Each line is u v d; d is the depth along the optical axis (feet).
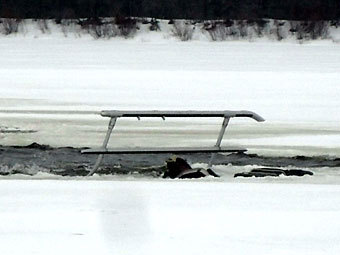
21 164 102.78
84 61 301.84
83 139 125.80
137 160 105.70
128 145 120.57
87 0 500.74
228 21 463.01
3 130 134.10
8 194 74.13
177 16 506.07
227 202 70.79
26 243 55.77
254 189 78.18
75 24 468.75
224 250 54.49
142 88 205.77
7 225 61.05
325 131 136.98
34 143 120.26
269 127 141.49
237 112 93.91
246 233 59.21
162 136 130.31
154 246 55.31
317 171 98.02
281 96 189.37
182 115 91.76
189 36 443.73
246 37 449.48
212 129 138.51
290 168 100.68
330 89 204.33
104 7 503.61
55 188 77.66
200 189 77.77
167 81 224.53
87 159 106.93
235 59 316.19
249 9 497.05
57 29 463.01
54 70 257.14
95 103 174.40
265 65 285.02
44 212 65.77
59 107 165.99
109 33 451.53
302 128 140.36
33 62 291.17
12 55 327.06
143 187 78.79
